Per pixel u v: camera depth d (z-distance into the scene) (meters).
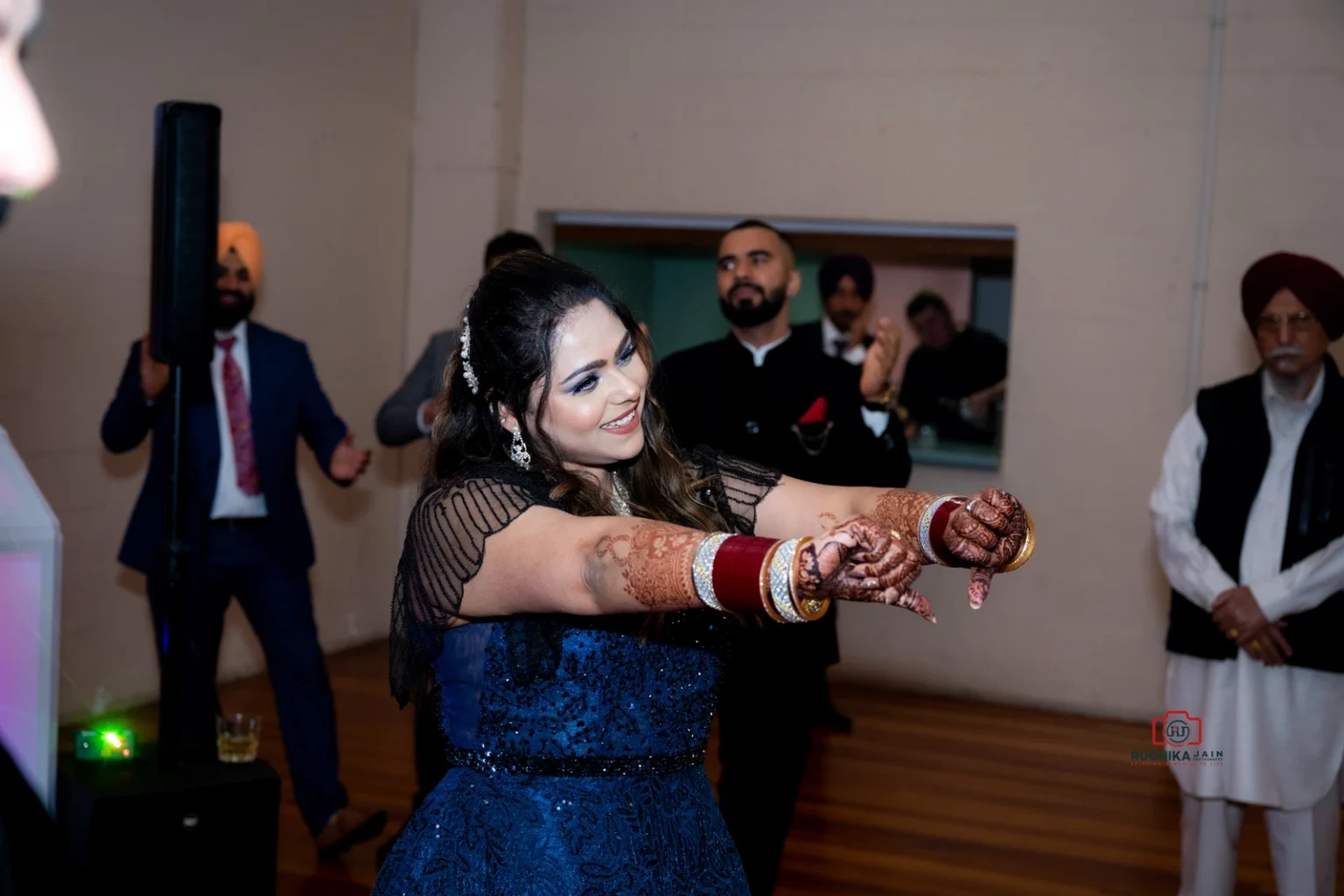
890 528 1.57
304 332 5.52
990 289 5.75
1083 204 5.22
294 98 5.36
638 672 1.57
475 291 1.63
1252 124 4.98
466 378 1.62
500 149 5.92
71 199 4.40
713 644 1.63
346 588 5.92
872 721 5.11
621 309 1.60
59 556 1.99
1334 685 2.97
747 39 5.64
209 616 3.55
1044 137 5.26
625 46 5.82
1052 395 5.30
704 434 3.21
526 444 1.62
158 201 2.90
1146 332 5.17
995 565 1.46
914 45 5.41
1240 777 3.01
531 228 6.03
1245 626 2.92
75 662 4.57
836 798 4.21
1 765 0.61
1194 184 5.08
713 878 1.62
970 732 5.01
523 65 6.00
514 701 1.56
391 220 5.96
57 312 4.39
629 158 5.85
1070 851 3.83
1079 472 5.29
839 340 5.60
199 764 2.82
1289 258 3.07
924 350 5.80
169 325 2.88
